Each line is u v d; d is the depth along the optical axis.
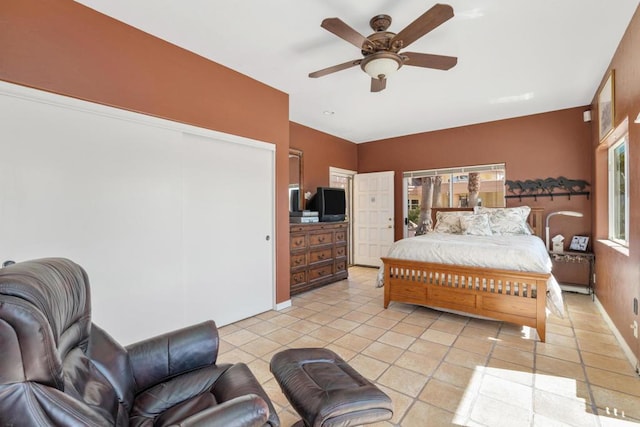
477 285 3.09
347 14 2.24
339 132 5.75
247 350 2.61
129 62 2.38
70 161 2.10
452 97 3.94
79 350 1.18
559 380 2.12
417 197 5.88
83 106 2.14
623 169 3.19
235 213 3.26
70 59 2.09
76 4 2.11
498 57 2.89
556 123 4.50
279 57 2.89
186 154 2.84
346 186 6.49
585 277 4.18
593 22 2.35
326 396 1.28
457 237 3.96
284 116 3.73
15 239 1.89
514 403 1.88
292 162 5.02
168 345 1.47
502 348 2.61
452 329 3.03
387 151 6.19
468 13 2.22
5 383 0.74
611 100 2.94
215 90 2.98
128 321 2.39
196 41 2.62
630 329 2.41
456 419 1.74
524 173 4.75
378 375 2.20
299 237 4.28
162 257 2.60
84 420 0.81
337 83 3.48
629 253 2.44
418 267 3.41
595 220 3.93
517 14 2.24
